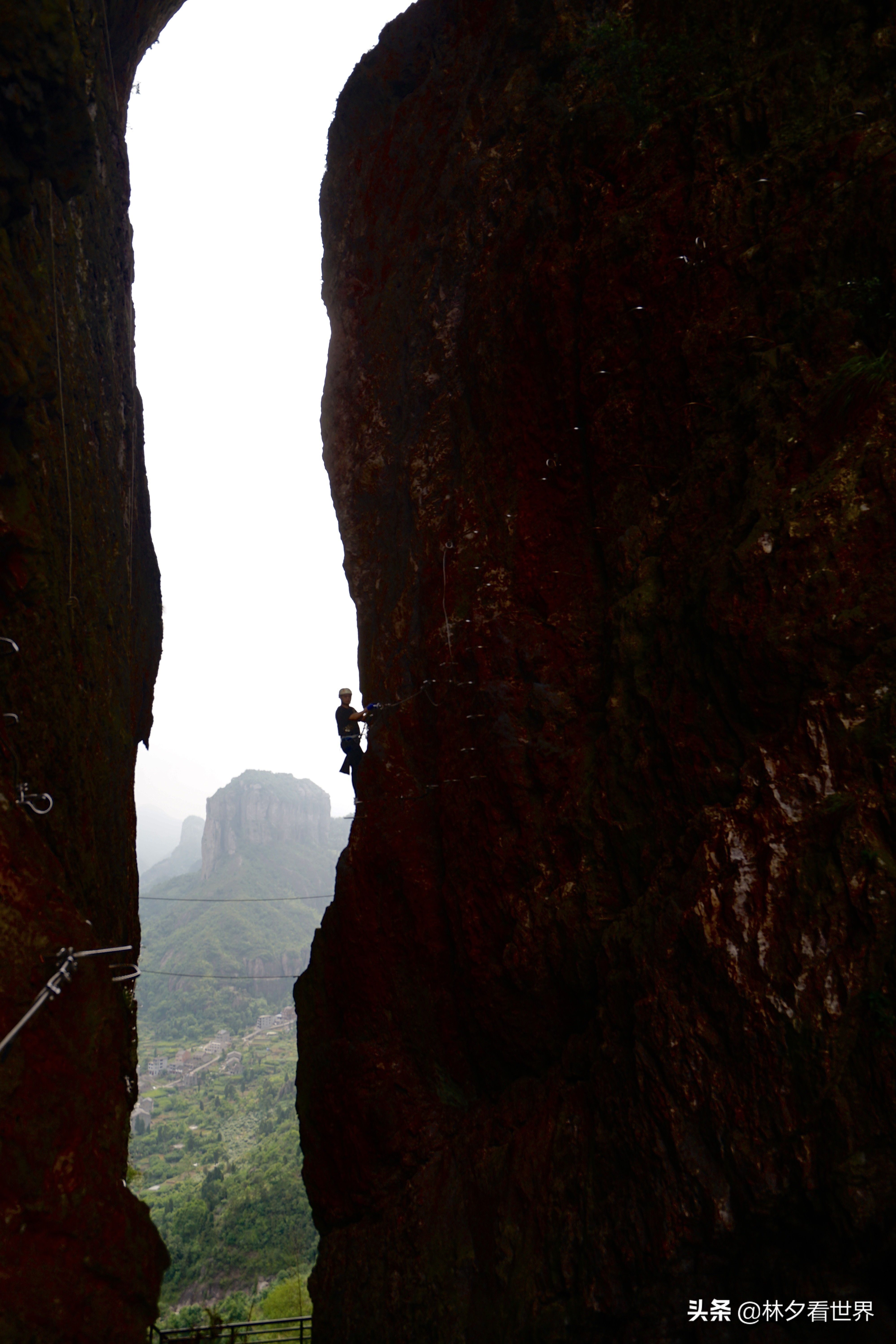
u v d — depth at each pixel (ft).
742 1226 15.29
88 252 30.35
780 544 16.97
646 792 20.39
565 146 26.84
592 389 24.13
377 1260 25.57
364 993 29.86
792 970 14.96
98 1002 14.14
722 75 23.17
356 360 38.65
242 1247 173.78
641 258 22.79
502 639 26.13
